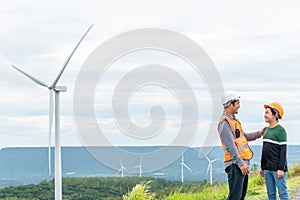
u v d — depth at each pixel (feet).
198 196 46.01
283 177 32.50
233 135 32.45
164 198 46.42
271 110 32.91
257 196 44.50
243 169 31.71
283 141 32.58
